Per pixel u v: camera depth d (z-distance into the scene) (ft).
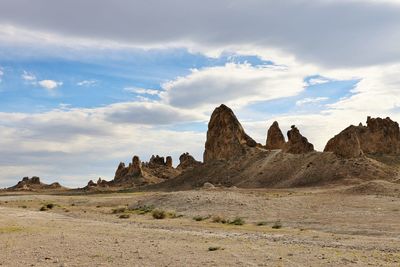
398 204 179.01
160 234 107.65
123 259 69.00
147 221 157.07
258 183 492.54
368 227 124.57
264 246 85.20
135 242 90.79
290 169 499.51
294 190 383.65
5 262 67.10
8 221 143.13
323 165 468.75
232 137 614.34
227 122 625.41
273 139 628.28
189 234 108.58
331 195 226.38
